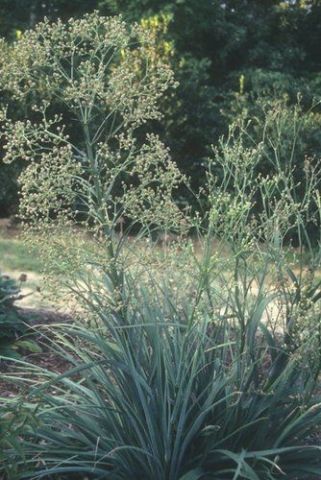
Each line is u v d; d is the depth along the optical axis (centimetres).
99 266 408
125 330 409
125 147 411
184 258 420
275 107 640
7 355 619
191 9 1838
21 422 413
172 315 423
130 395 416
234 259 416
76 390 439
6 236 1324
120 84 406
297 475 425
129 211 428
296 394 425
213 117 1477
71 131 1355
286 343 421
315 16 2039
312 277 431
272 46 1991
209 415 420
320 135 1287
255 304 423
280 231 441
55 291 403
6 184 1428
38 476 400
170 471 408
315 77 1931
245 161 426
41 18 2034
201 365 419
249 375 418
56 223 415
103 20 411
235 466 420
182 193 1428
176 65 1472
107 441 423
